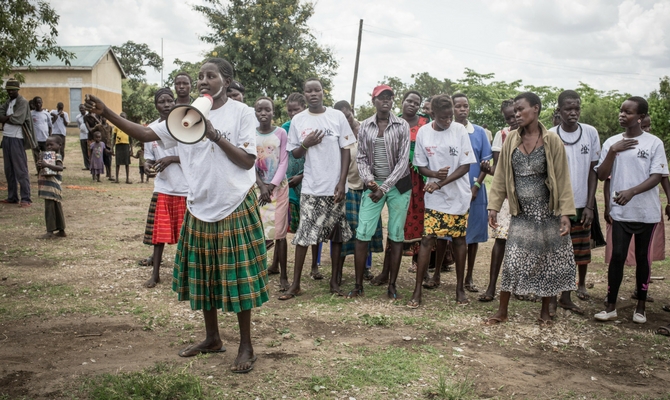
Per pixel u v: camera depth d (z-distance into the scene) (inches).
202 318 184.4
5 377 137.2
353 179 236.2
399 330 180.4
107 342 162.2
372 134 215.0
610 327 190.9
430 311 202.4
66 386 132.9
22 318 179.8
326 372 144.6
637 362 160.2
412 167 225.1
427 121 240.7
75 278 228.1
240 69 1072.2
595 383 145.1
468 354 161.0
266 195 226.4
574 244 220.7
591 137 212.5
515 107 185.5
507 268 189.3
